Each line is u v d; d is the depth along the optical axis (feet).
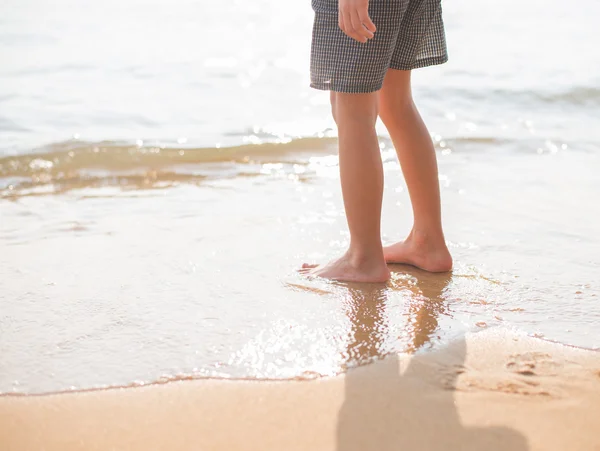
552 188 9.45
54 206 8.96
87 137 12.07
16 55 18.61
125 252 7.24
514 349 5.16
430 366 4.90
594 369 4.87
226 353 5.09
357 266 6.45
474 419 4.25
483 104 14.17
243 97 15.17
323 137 12.15
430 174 6.63
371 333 5.40
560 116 13.37
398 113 6.54
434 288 6.32
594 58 17.49
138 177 10.37
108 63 18.01
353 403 4.42
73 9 25.64
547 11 24.68
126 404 4.44
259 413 4.33
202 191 9.61
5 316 5.74
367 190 6.23
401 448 3.97
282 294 6.15
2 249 7.35
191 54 19.44
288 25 24.94
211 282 6.43
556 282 6.47
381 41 5.78
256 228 8.00
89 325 5.57
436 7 6.34
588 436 4.07
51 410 4.38
